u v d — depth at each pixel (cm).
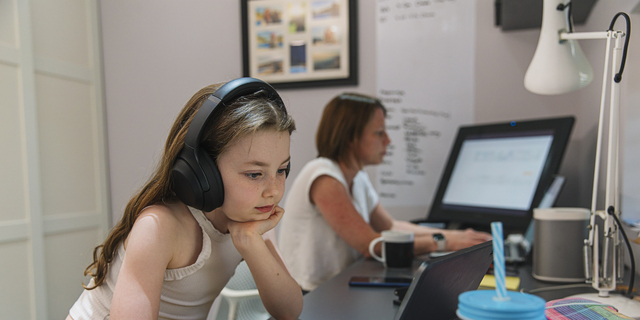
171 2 206
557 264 98
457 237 132
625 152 110
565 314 62
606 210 79
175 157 69
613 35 79
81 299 83
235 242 75
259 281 75
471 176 162
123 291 62
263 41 196
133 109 211
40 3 185
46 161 187
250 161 66
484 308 38
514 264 113
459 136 174
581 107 164
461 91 180
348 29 188
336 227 132
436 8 181
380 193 188
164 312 76
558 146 136
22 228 173
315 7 191
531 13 155
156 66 208
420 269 48
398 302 82
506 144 155
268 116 66
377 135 144
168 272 72
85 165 206
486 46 177
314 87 192
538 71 94
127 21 210
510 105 175
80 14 205
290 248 143
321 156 147
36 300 177
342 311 79
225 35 201
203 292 81
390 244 113
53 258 189
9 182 169
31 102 177
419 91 184
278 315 76
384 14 186
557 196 126
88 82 208
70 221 196
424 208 184
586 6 147
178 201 77
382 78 187
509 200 144
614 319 60
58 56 193
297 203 142
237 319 116
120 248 76
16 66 173
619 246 78
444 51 181
